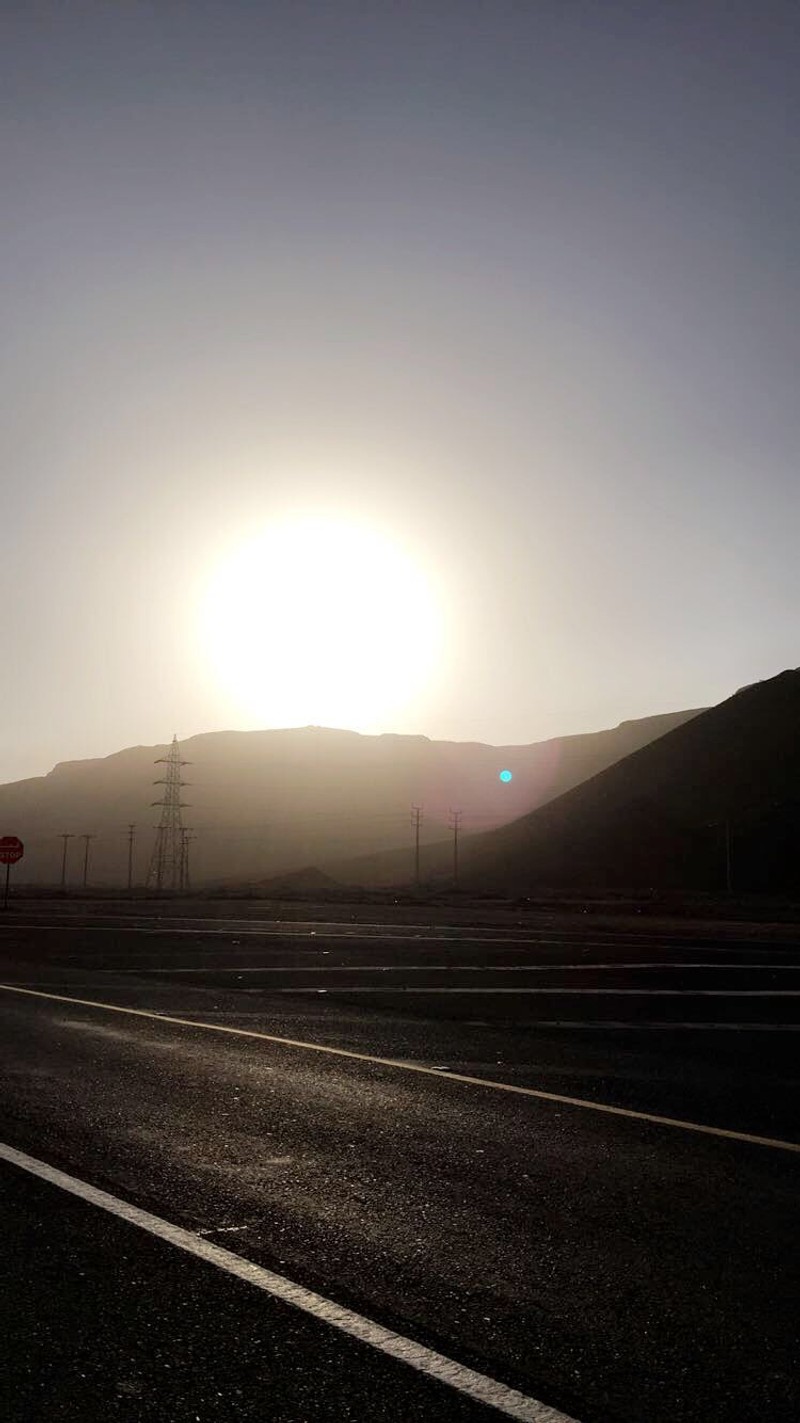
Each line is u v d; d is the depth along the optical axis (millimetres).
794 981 19562
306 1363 4719
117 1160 7906
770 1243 6266
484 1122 9180
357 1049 12688
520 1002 16781
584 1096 10234
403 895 67938
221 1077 11008
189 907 46031
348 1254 6035
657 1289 5578
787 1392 4520
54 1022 14664
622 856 107500
